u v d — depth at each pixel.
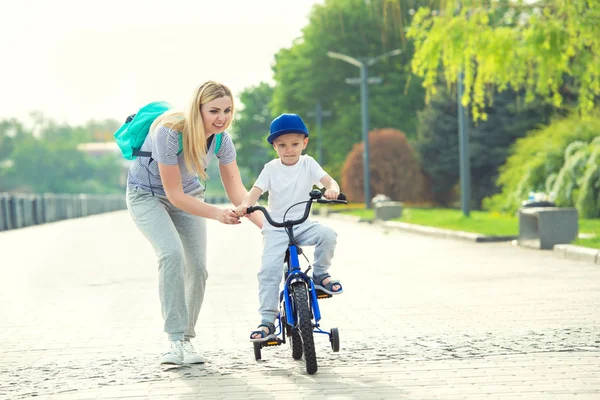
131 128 10.56
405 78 100.94
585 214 39.44
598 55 28.64
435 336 12.11
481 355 10.66
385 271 21.53
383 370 9.98
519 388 8.91
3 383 9.94
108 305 16.61
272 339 10.18
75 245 34.78
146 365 10.72
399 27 30.86
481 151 82.06
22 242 37.91
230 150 10.92
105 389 9.47
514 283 18.27
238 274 21.48
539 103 78.38
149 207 10.62
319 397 8.79
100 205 94.38
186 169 10.70
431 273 20.78
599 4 27.64
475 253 26.45
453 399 8.54
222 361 10.82
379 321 13.61
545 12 29.27
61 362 11.12
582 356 10.46
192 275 10.94
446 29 29.77
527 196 45.25
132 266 24.53
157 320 14.55
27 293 18.89
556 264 22.19
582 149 41.28
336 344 10.52
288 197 10.41
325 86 104.19
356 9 101.44
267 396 8.91
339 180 99.38
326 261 10.34
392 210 51.16
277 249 10.30
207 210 10.27
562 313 14.00
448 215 50.50
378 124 100.88
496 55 29.31
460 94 43.50
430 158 86.25
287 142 10.26
